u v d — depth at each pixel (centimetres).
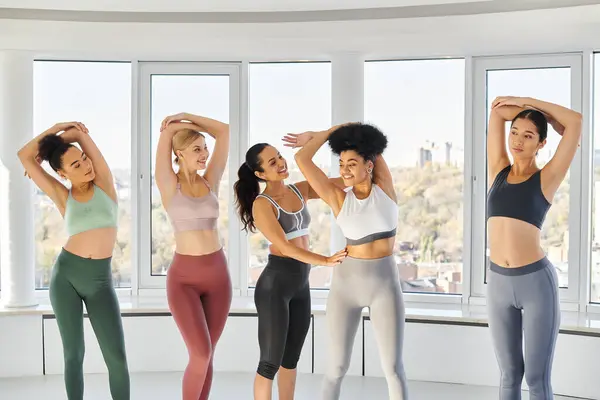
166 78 610
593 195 552
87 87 609
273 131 612
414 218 595
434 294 589
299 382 531
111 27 539
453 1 500
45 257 609
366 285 389
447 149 587
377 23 528
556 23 496
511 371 404
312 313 552
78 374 435
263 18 542
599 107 549
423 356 536
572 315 536
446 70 585
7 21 525
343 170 390
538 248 396
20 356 549
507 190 401
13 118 558
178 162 433
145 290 610
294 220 408
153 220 614
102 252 432
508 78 570
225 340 562
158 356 561
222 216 613
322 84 605
